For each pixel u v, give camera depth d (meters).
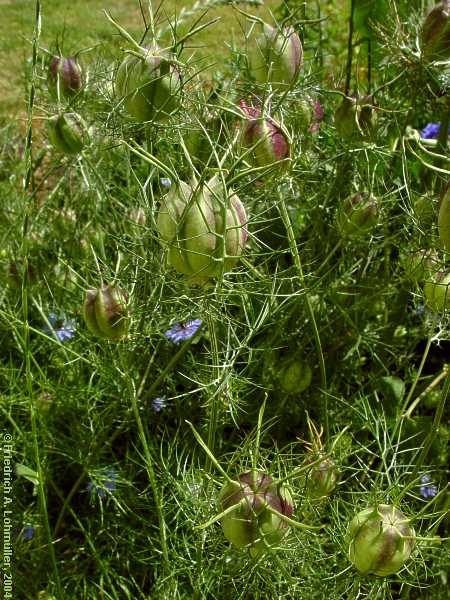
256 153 0.37
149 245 0.41
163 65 0.37
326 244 0.50
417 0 0.51
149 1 0.37
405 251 0.46
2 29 0.94
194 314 0.41
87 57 0.53
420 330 0.52
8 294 0.52
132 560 0.45
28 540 0.45
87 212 0.55
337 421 0.48
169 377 0.48
